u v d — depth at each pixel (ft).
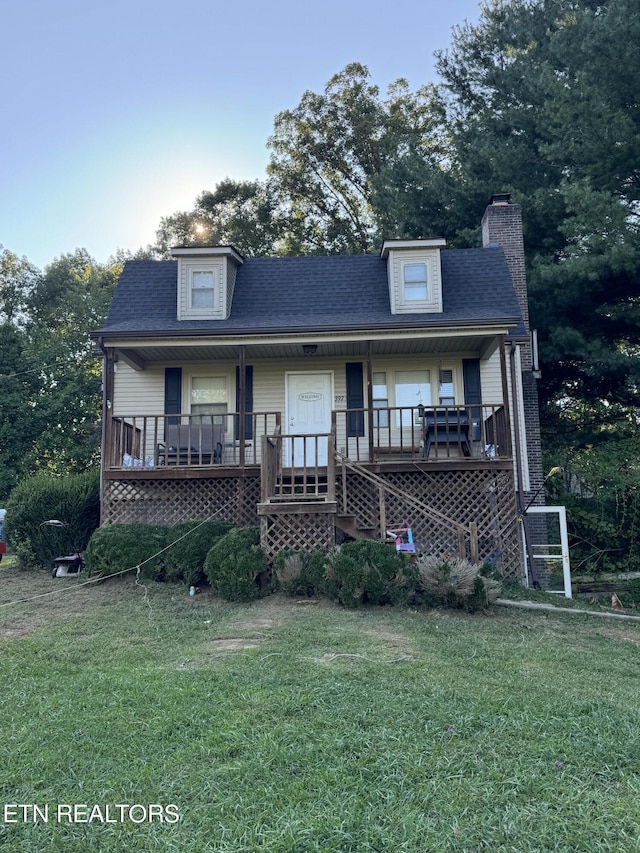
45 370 94.53
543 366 67.97
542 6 76.59
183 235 111.75
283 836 12.21
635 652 26.66
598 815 12.94
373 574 31.58
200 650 24.43
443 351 48.47
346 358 49.16
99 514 46.85
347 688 19.39
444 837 12.25
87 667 22.40
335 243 108.17
